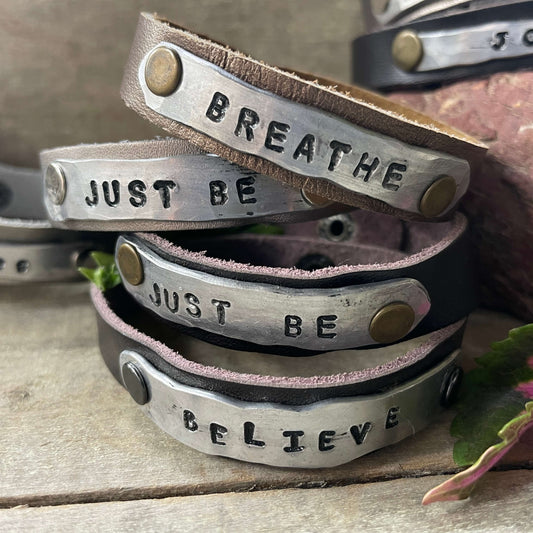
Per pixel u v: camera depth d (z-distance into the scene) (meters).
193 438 0.55
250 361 0.72
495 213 0.74
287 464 0.54
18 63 0.99
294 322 0.54
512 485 0.53
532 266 0.74
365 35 0.80
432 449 0.57
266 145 0.53
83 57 0.99
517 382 0.57
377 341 0.56
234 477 0.54
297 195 0.62
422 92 0.79
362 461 0.56
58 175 0.65
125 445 0.58
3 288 0.94
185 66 0.53
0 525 0.49
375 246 0.87
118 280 0.74
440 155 0.56
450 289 0.59
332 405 0.52
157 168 0.59
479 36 0.69
